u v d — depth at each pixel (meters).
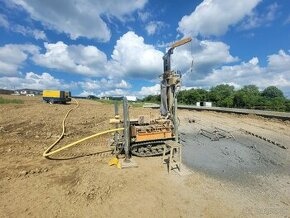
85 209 6.58
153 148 11.62
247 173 9.73
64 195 7.32
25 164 9.96
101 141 14.37
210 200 7.27
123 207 6.74
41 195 7.29
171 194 7.60
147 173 9.34
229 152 13.02
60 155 11.38
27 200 6.96
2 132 15.71
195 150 13.43
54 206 6.68
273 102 58.94
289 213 6.61
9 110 27.52
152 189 7.92
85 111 30.67
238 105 70.44
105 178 8.71
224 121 25.25
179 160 10.12
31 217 6.13
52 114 25.72
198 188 8.11
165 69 12.34
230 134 18.05
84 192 7.53
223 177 9.23
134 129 11.22
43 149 12.25
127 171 9.49
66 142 13.97
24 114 24.48
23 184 8.02
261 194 7.78
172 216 6.34
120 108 38.88
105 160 10.82
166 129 11.70
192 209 6.71
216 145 14.70
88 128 18.48
